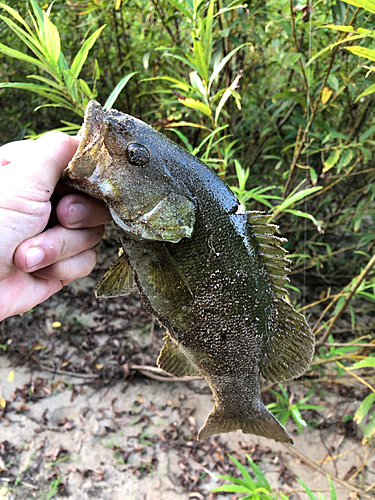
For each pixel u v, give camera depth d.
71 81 0.30
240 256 0.26
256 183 0.74
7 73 0.67
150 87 0.70
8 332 0.76
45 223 0.24
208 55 0.33
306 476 0.55
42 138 0.25
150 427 0.62
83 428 0.61
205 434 0.33
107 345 0.74
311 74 0.48
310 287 0.86
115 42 0.73
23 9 0.53
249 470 0.56
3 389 0.67
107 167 0.23
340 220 0.75
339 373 0.58
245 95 0.69
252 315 0.27
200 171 0.26
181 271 0.26
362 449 0.58
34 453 0.58
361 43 0.43
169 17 0.54
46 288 0.29
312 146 0.62
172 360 0.32
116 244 0.93
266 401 0.64
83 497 0.53
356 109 0.65
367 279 0.64
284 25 0.46
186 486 0.55
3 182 0.23
